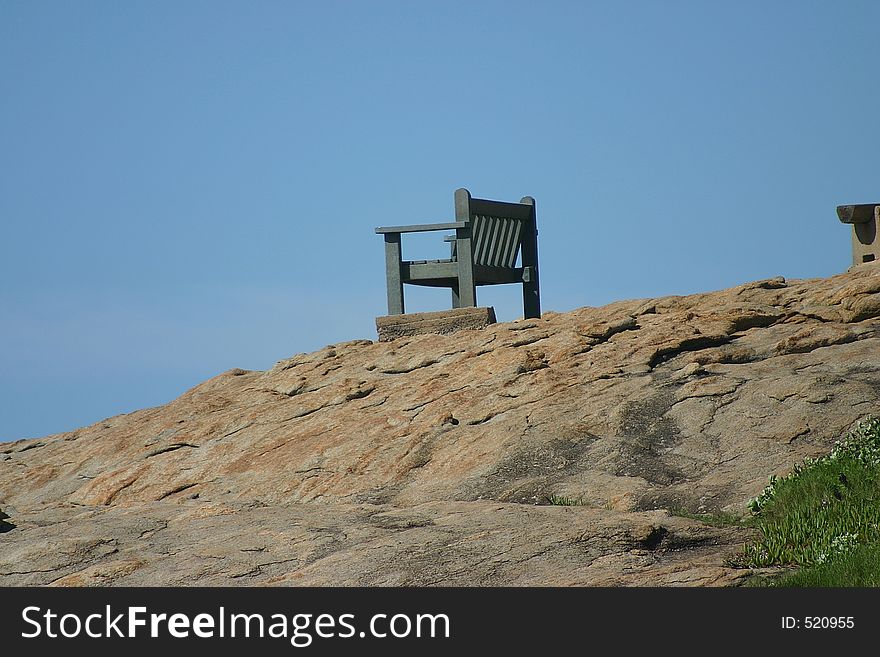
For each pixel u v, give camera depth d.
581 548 35.94
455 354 58.16
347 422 53.69
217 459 53.59
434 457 48.03
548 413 48.66
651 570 33.91
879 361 47.31
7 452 64.56
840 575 31.97
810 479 38.47
